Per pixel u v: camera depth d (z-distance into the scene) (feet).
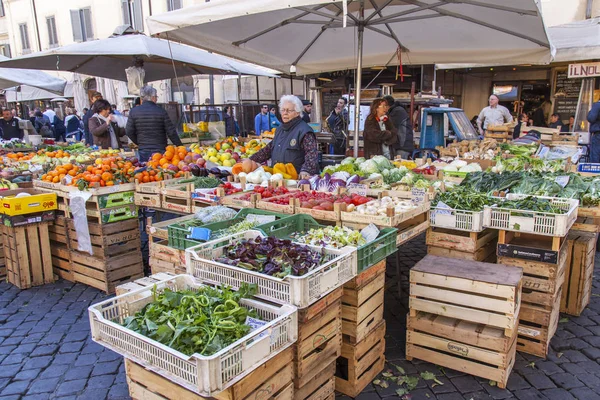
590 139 29.76
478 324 11.21
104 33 67.87
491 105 33.76
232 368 6.67
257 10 12.67
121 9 64.69
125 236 16.92
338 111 37.83
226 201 14.60
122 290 10.59
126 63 32.22
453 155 25.55
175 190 15.70
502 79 49.29
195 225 12.37
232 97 61.36
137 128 22.35
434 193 14.11
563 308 14.58
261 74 37.04
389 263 19.39
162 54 25.50
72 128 50.93
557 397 10.49
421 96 36.60
